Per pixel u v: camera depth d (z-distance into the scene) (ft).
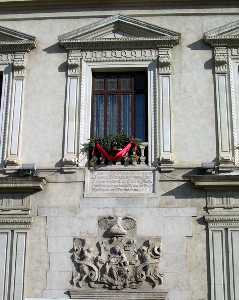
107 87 61.77
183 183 56.08
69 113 59.47
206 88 59.62
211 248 53.62
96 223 55.36
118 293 52.70
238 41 60.44
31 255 54.80
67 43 61.67
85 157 57.98
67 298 53.16
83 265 53.78
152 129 58.54
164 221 54.95
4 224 55.88
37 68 61.77
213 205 55.01
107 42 61.31
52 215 55.93
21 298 53.26
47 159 58.13
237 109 58.80
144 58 61.00
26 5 64.18
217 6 62.64
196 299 52.26
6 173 57.62
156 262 53.52
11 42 62.18
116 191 56.49
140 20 61.87
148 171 56.90
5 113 60.44
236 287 52.19
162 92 59.52
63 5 63.87
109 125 60.59
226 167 56.13
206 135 57.93
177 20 62.59
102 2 63.52
